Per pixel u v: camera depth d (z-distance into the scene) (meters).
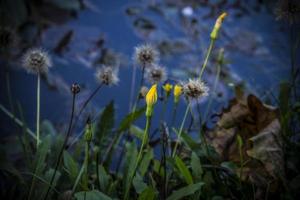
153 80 0.60
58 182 0.57
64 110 1.09
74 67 1.32
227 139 0.59
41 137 0.68
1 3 1.44
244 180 0.55
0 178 0.62
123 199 0.53
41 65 0.54
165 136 0.54
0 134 0.94
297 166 0.54
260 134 0.53
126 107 1.14
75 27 1.57
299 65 1.41
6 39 0.62
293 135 0.60
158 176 0.57
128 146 0.63
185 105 1.14
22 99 1.12
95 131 0.67
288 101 0.63
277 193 0.53
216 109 1.10
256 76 1.35
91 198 0.47
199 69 1.36
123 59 1.40
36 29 1.47
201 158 0.59
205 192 0.55
